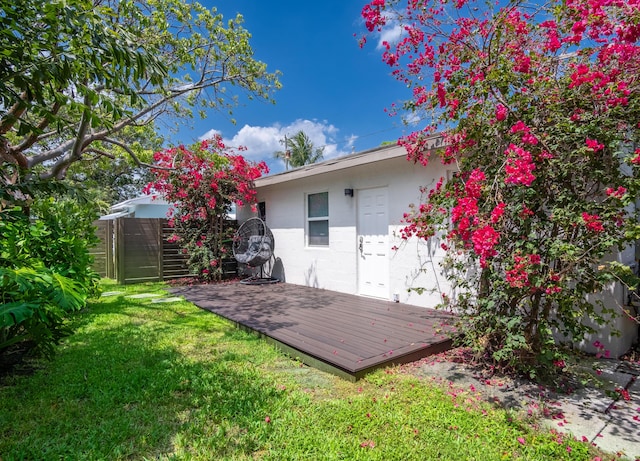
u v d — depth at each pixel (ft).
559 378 9.43
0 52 7.19
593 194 8.71
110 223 30.89
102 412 7.70
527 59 9.04
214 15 22.06
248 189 28.30
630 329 12.05
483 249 8.10
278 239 27.91
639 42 8.29
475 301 10.59
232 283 26.96
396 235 18.35
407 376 9.77
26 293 8.11
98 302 19.72
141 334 13.62
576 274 8.22
